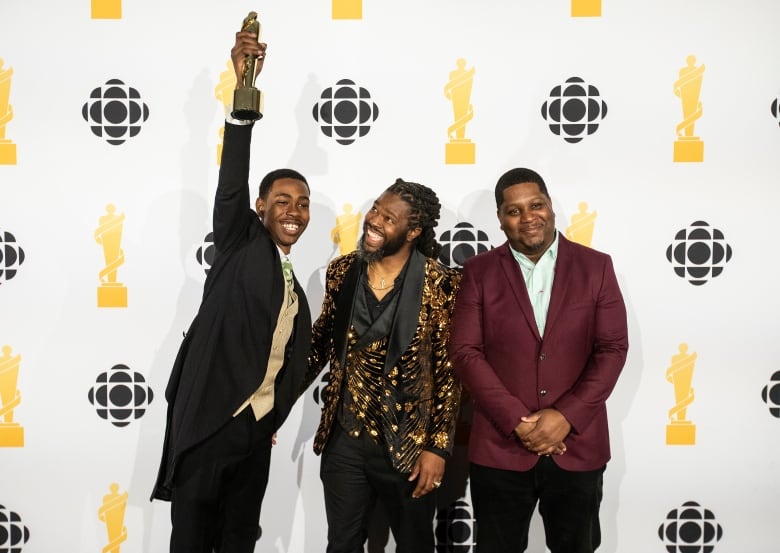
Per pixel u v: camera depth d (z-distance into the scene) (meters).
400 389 1.97
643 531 2.50
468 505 2.50
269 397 2.04
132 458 2.48
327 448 2.06
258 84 2.43
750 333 2.46
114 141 2.43
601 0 2.42
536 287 2.08
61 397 2.46
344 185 2.46
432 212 2.04
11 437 2.46
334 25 2.42
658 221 2.45
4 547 2.48
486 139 2.44
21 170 2.43
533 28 2.42
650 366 2.47
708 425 2.48
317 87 2.44
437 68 2.43
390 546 2.52
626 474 2.49
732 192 2.44
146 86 2.43
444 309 2.05
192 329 2.04
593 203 2.45
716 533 2.50
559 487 2.00
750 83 2.42
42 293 2.44
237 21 2.42
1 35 2.41
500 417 1.95
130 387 2.47
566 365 2.01
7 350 2.45
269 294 1.94
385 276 2.04
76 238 2.44
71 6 2.41
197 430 1.90
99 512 2.49
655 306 2.46
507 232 2.03
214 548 2.18
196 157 2.44
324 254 2.47
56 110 2.43
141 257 2.45
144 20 2.42
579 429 1.93
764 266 2.45
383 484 2.02
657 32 2.42
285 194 2.07
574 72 2.43
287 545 2.52
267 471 2.13
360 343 1.98
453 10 2.42
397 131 2.45
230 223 1.94
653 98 2.43
